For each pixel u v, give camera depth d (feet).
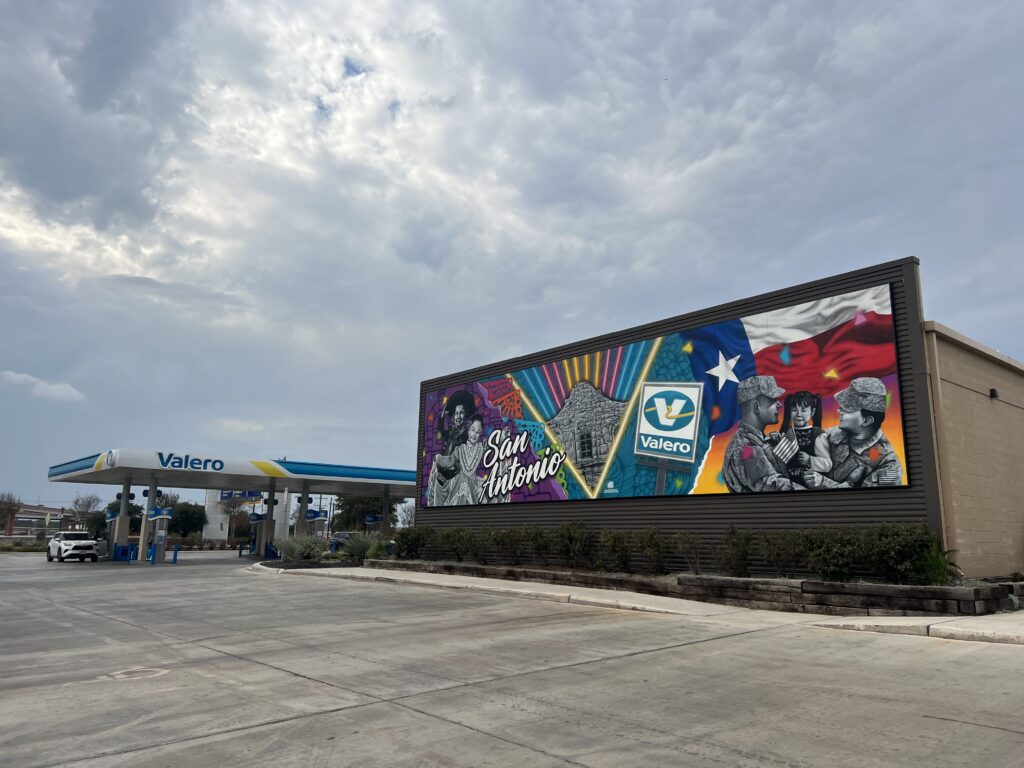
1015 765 17.08
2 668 30.19
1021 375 60.54
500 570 68.49
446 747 19.01
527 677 27.40
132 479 146.61
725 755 18.19
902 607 41.06
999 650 31.14
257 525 146.10
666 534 61.00
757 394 56.24
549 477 73.51
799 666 28.99
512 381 80.02
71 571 98.17
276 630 39.78
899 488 47.57
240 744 19.34
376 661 30.71
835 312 52.37
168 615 46.98
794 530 49.34
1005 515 53.78
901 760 17.61
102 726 21.15
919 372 47.60
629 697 24.18
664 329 64.34
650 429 64.03
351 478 144.56
